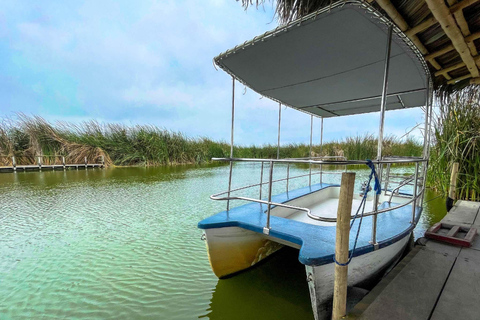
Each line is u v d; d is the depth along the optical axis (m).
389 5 1.93
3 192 6.46
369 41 2.13
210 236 2.31
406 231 2.26
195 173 10.90
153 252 3.01
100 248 3.11
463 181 4.78
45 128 12.22
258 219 2.45
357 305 1.60
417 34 2.38
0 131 11.20
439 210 4.92
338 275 1.51
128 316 1.91
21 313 1.92
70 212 4.70
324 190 4.57
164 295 2.19
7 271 2.55
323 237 1.98
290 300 2.17
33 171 11.15
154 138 14.45
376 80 3.07
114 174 10.41
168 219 4.30
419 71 2.70
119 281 2.38
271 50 2.36
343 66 2.68
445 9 1.89
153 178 9.20
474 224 3.27
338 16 1.79
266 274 2.60
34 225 3.96
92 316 1.90
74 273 2.52
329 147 13.45
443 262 2.22
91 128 13.56
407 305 1.59
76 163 12.59
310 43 2.20
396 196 3.70
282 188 7.40
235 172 11.30
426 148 2.94
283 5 2.21
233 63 2.67
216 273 2.40
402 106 4.38
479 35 2.24
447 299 1.65
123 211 4.79
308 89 3.49
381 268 2.20
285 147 16.83
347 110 4.71
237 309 2.04
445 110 5.08
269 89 3.50
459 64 3.02
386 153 11.20
